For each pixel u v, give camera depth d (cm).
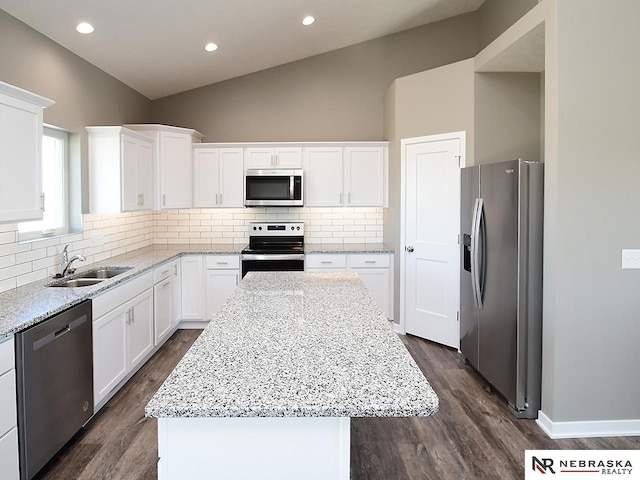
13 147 229
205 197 493
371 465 233
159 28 349
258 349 164
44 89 312
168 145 456
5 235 271
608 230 259
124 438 258
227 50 432
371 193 496
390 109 482
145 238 503
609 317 262
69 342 241
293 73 523
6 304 236
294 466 130
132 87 465
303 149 492
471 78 387
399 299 464
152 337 380
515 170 281
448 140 408
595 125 256
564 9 253
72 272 329
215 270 468
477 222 325
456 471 228
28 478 205
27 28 293
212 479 130
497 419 283
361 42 519
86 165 369
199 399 124
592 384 263
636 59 255
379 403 122
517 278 280
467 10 500
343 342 172
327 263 470
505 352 297
